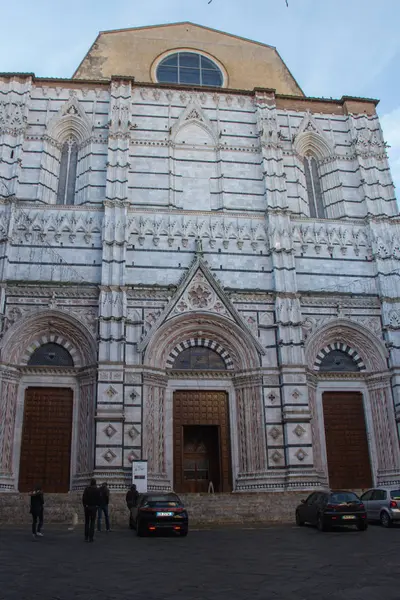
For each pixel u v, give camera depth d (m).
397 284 43.12
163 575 14.79
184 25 54.38
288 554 18.59
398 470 38.72
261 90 49.00
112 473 35.03
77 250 41.16
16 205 41.81
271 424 38.16
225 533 26.02
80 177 44.94
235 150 47.06
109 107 46.62
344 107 50.34
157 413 38.00
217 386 39.91
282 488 36.53
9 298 38.75
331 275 43.31
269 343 40.22
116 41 52.59
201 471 40.28
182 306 40.22
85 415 37.44
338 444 40.06
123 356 37.81
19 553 18.80
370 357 41.69
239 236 43.22
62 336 39.38
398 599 11.84
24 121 44.88
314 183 48.66
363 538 23.03
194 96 48.69
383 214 45.34
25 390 37.97
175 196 44.94
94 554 18.70
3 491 34.84
